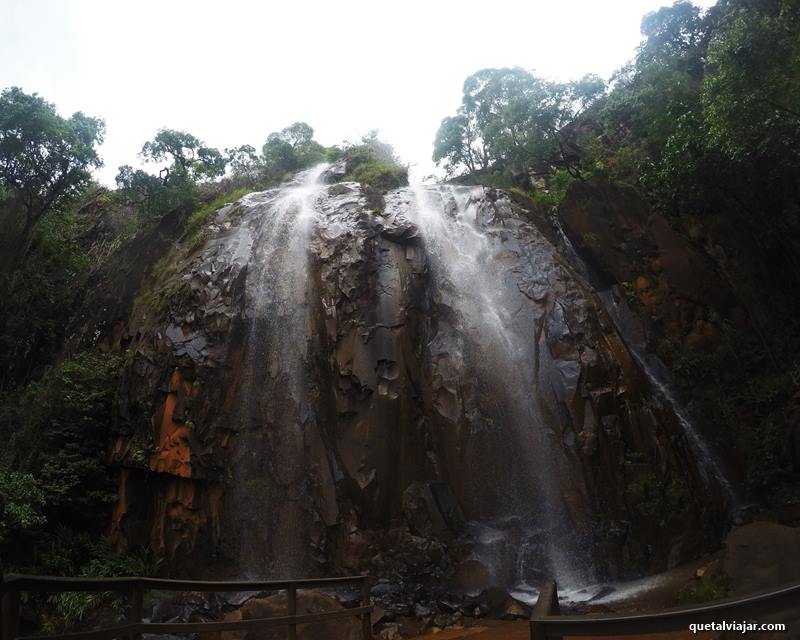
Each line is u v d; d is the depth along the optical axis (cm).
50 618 1105
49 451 1549
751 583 852
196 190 2825
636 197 2217
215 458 1408
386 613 1087
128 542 1417
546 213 2369
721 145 1811
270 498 1371
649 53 2847
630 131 2634
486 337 1567
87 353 1825
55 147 2309
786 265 2042
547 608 299
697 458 1644
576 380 1418
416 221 1886
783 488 1539
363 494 1298
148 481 1480
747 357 1905
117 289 2316
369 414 1372
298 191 2217
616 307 2053
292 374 1530
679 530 1278
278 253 1773
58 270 2612
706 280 2050
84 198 3472
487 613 1080
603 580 1192
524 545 1252
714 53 1672
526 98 2570
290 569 1282
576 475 1311
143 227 2736
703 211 2188
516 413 1443
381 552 1244
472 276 1747
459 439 1391
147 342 1628
